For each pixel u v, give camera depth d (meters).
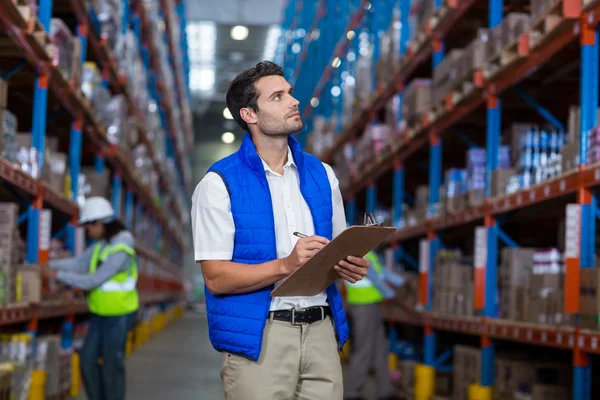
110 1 9.28
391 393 7.81
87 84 8.22
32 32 5.62
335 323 2.96
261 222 2.87
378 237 2.62
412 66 9.60
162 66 15.87
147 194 13.86
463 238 10.70
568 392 5.69
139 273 14.02
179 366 10.85
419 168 11.73
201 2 25.69
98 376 6.11
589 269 4.79
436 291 8.28
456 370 7.42
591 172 4.80
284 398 2.84
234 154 2.99
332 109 17.42
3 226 5.61
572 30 5.18
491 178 6.77
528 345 7.98
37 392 6.30
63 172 7.52
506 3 7.60
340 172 14.19
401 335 11.94
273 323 2.85
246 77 2.97
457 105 7.61
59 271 6.00
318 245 2.64
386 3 12.43
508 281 6.39
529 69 5.95
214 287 2.84
